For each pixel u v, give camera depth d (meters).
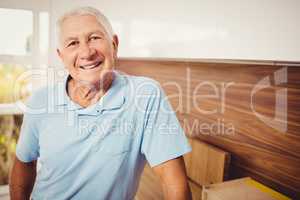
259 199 0.90
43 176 0.98
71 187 0.94
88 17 0.91
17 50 1.85
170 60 1.29
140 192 1.41
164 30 1.30
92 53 0.90
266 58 0.89
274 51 0.87
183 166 0.91
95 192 0.93
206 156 1.13
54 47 1.83
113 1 1.50
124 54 1.56
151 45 1.38
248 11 0.93
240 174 1.07
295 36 0.80
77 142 0.89
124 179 0.95
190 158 1.21
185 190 0.87
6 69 1.86
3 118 1.90
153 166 0.90
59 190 0.95
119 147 0.89
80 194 0.94
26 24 1.84
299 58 0.80
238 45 0.97
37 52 1.84
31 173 1.09
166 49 1.31
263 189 0.96
